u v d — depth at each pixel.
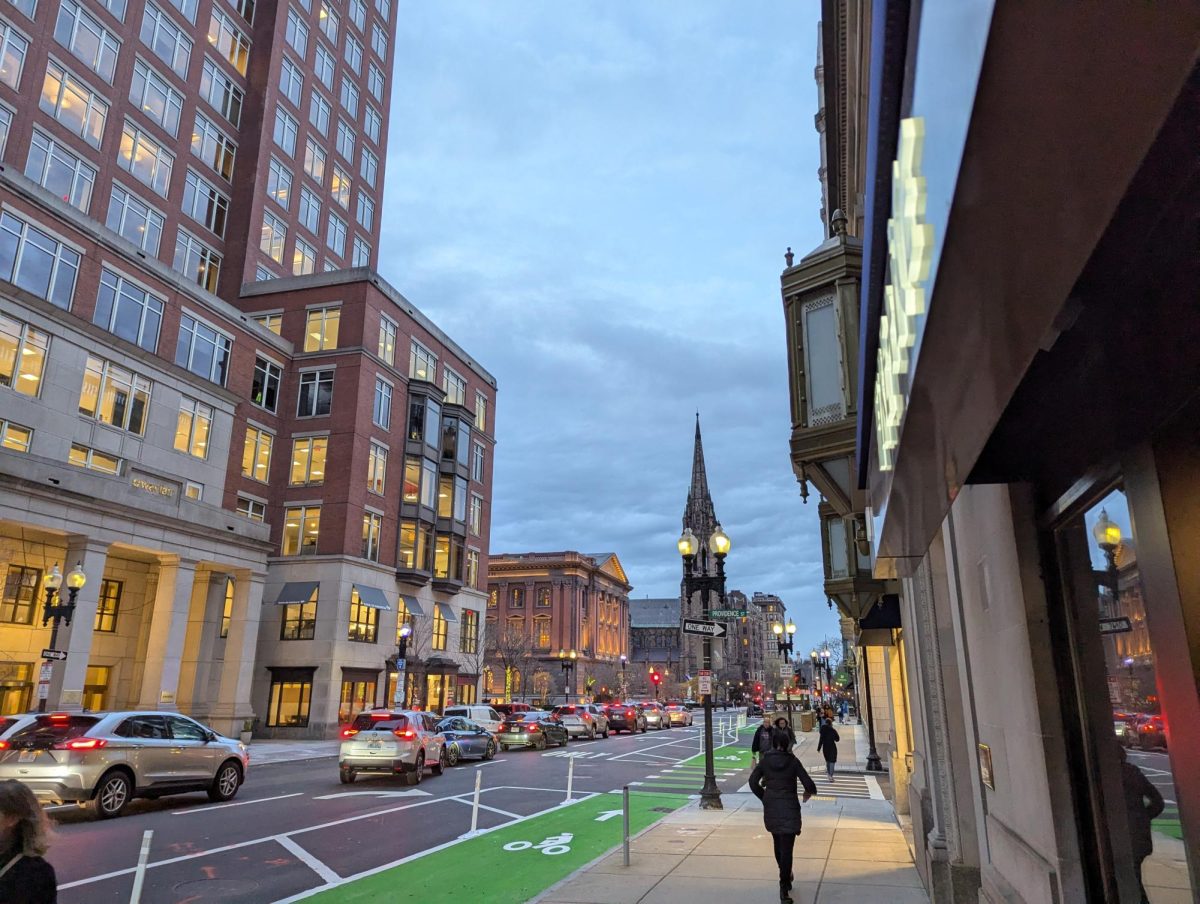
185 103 43.97
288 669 38.81
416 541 45.91
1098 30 1.04
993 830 6.22
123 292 32.66
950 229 1.55
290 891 8.91
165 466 33.00
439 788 18.89
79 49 37.31
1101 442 3.74
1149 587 3.34
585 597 112.69
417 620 45.53
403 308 47.88
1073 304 2.87
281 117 50.41
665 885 8.84
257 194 47.56
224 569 32.97
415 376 48.97
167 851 10.84
